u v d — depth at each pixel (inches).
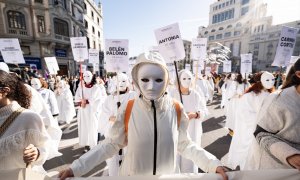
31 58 685.9
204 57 147.8
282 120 44.1
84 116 148.0
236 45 1733.5
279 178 37.5
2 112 45.1
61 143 166.2
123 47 109.8
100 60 1300.4
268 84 106.2
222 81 467.5
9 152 43.8
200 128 111.2
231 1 1748.3
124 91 121.1
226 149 148.6
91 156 39.0
